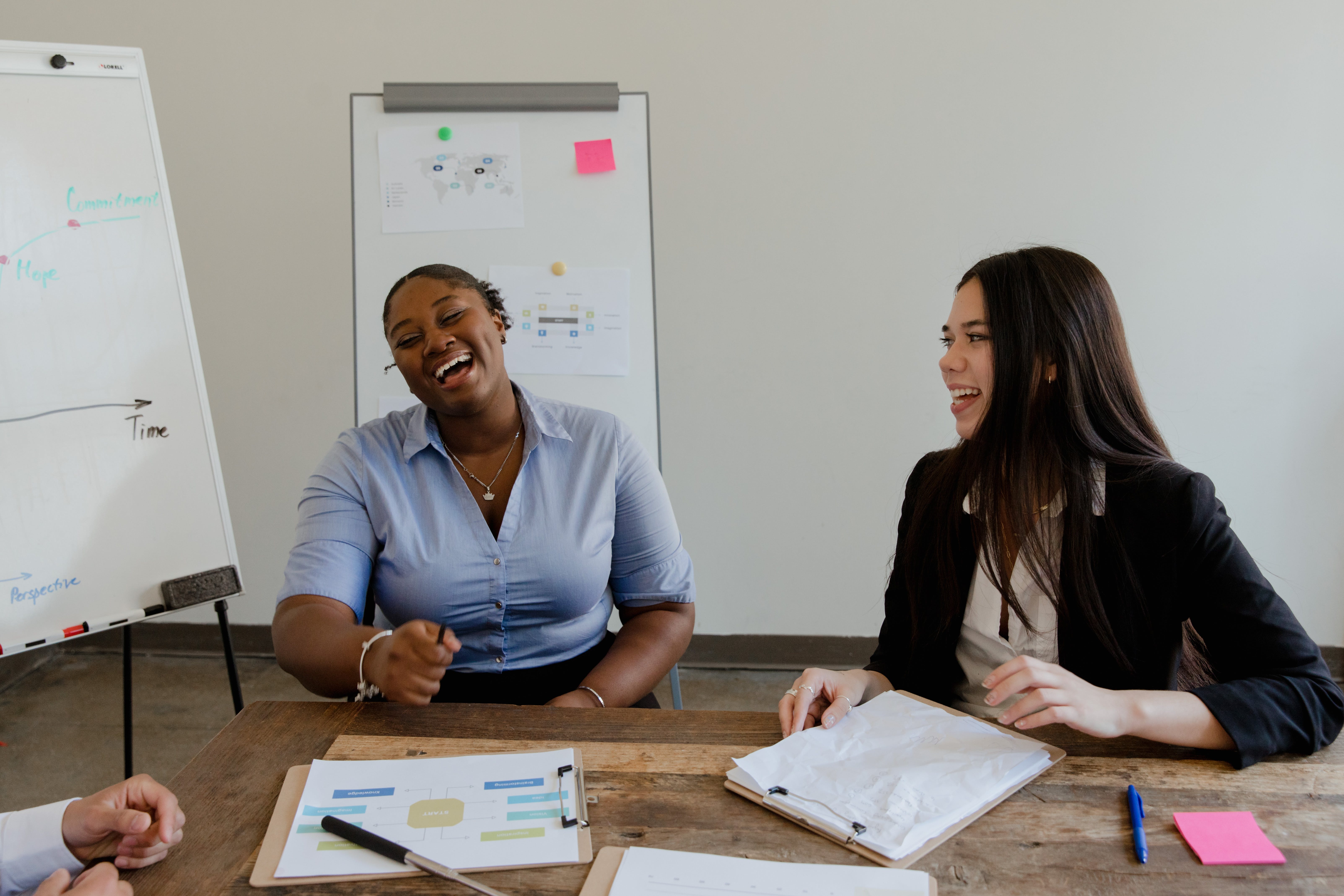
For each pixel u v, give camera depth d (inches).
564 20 96.0
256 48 98.2
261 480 105.9
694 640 105.7
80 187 59.2
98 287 59.7
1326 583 96.7
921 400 99.3
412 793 32.0
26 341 57.0
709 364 100.4
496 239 79.5
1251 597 37.4
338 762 34.1
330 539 49.8
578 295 79.7
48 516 57.4
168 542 61.9
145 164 61.6
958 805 30.1
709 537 103.6
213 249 102.0
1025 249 43.0
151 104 61.9
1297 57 89.2
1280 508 96.3
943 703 46.6
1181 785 31.8
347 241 101.0
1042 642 42.9
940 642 45.4
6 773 82.4
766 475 102.1
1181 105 91.4
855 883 26.7
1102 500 40.7
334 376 103.6
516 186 79.3
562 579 52.5
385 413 79.4
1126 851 28.3
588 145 79.1
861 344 99.0
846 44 94.1
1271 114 90.4
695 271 98.9
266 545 107.0
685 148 97.0
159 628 108.5
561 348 80.0
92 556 58.9
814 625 104.7
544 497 53.0
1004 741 34.3
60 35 98.9
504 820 30.4
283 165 100.3
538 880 27.6
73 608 58.2
